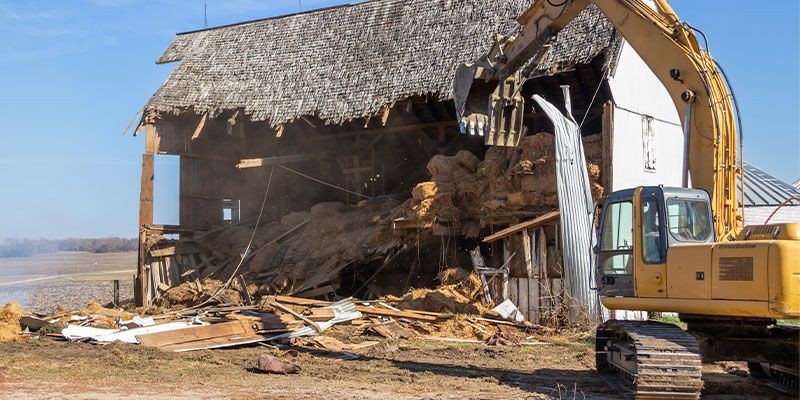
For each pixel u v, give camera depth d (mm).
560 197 18750
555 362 14148
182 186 28828
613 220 11445
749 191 33031
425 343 16609
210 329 15617
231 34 31672
